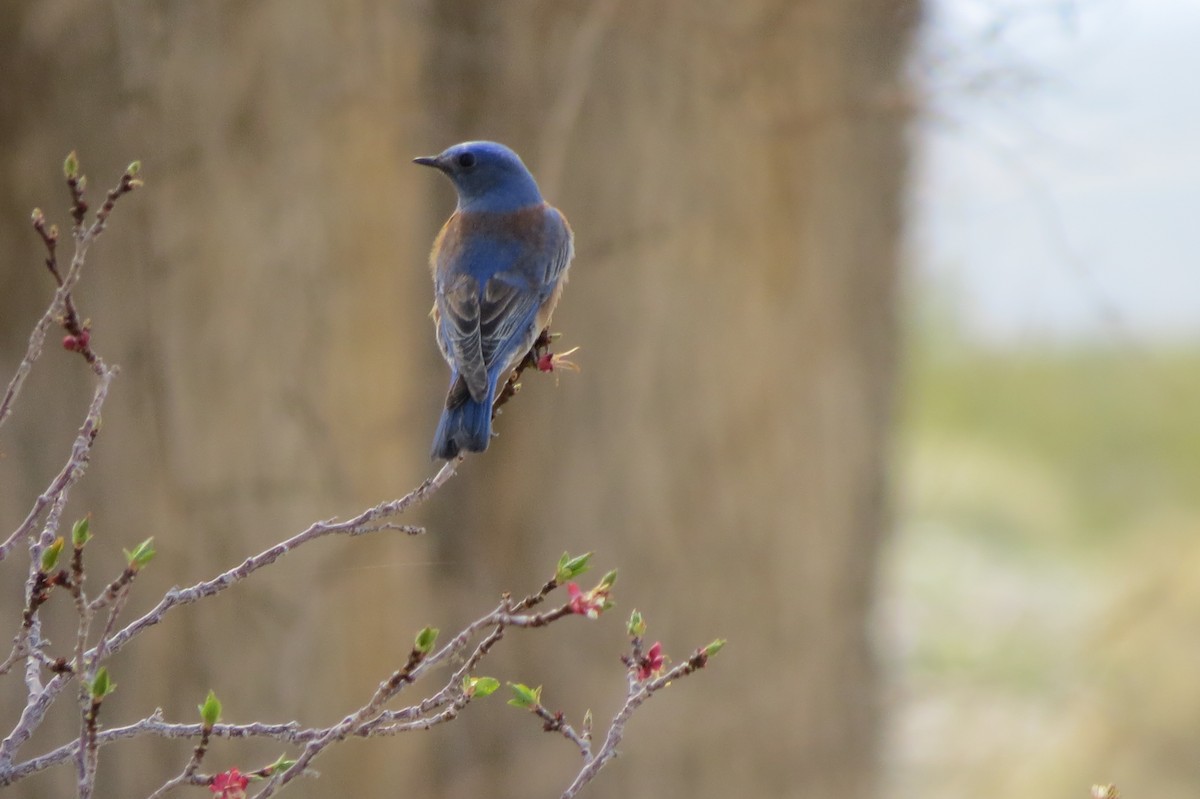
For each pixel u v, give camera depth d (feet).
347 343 43.73
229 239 41.98
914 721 60.39
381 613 44.86
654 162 43.09
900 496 50.11
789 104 43.62
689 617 44.80
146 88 40.98
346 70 42.45
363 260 43.80
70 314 17.06
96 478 41.39
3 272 40.93
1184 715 58.13
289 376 42.96
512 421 45.11
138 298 41.52
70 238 40.98
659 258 43.42
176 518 42.16
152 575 41.86
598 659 45.01
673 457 44.19
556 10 42.78
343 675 44.24
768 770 46.03
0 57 40.32
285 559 43.32
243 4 41.37
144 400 41.75
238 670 42.86
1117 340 49.96
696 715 44.93
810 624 46.09
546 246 28.66
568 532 44.80
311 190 42.63
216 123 41.52
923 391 75.15
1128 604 62.49
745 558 44.93
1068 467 79.87
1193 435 76.89
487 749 46.09
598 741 44.86
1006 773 57.67
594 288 43.62
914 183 46.62
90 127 40.91
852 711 47.88
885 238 46.62
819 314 45.24
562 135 42.63
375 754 45.01
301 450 43.27
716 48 42.78
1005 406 77.56
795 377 45.01
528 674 45.88
